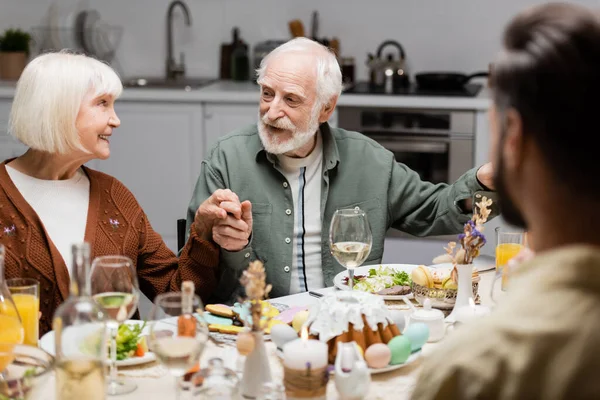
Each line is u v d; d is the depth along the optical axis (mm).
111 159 4656
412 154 4430
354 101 4395
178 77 5117
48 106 1898
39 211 1986
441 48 4914
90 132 1964
